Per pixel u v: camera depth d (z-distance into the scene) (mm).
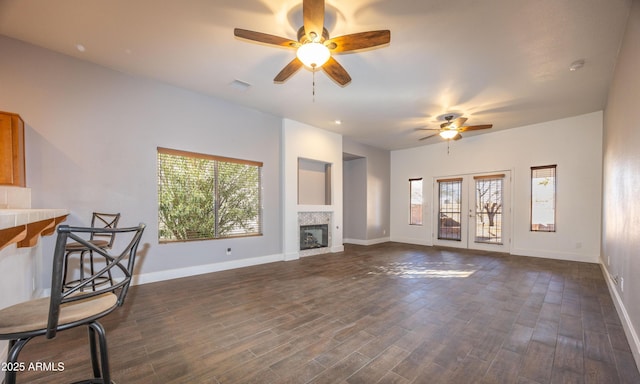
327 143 6309
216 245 4480
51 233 2697
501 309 2908
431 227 7582
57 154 3148
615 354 2041
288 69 2844
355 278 4109
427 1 2307
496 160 6434
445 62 3291
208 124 4375
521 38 2805
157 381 1708
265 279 4031
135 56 3225
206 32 2764
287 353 2041
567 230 5438
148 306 2945
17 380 1700
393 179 8422
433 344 2182
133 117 3670
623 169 2764
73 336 2268
